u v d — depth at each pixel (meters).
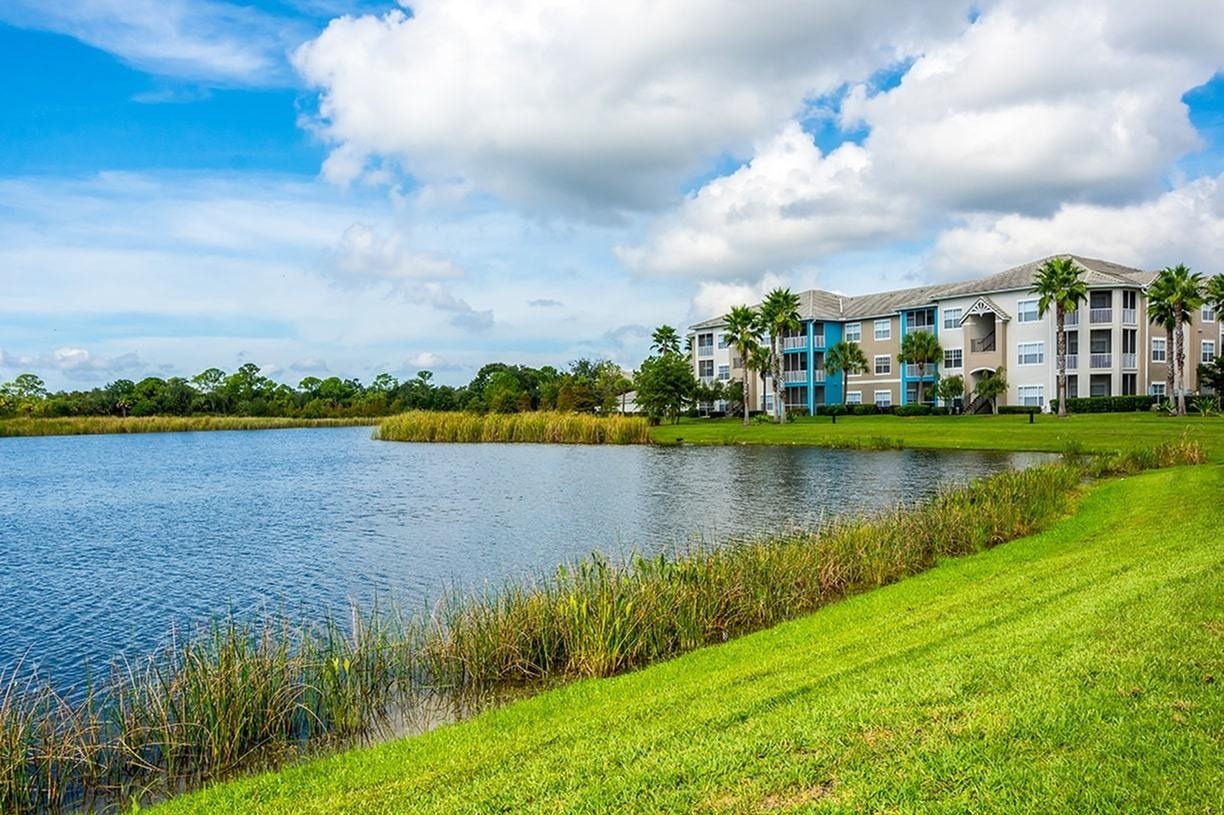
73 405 113.75
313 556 20.95
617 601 12.02
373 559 20.41
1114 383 63.66
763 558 15.11
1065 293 60.09
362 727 9.82
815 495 29.78
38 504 32.34
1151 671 6.67
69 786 8.55
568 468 42.59
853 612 12.29
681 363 78.19
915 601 12.37
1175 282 56.66
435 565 19.55
